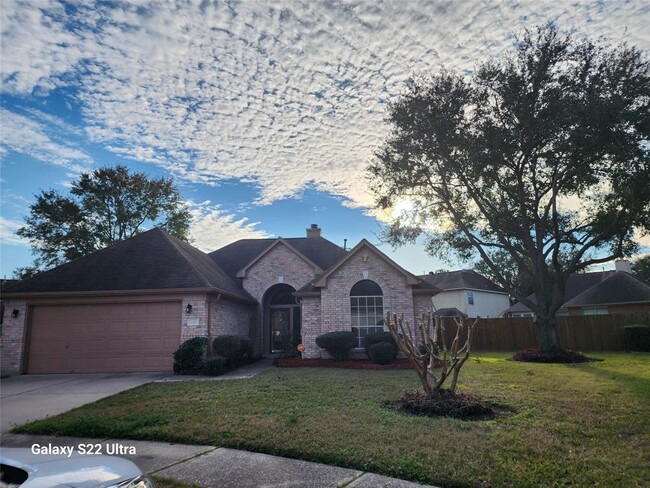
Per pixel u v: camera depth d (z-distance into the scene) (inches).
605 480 167.6
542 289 700.0
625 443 214.2
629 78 579.8
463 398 301.3
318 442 218.8
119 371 561.6
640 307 1005.2
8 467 109.8
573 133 586.6
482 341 910.4
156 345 568.4
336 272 665.0
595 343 832.9
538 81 616.7
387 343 585.9
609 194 663.1
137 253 654.5
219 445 227.5
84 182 1224.2
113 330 576.1
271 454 212.2
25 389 443.2
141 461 205.9
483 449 203.8
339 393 357.7
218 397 349.1
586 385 386.3
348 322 645.9
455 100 666.2
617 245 676.7
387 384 403.5
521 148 664.4
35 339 576.7
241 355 650.2
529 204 735.1
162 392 384.5
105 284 586.6
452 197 781.3
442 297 1417.3
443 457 194.1
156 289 571.2
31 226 1189.7
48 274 613.6
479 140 664.4
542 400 319.6
